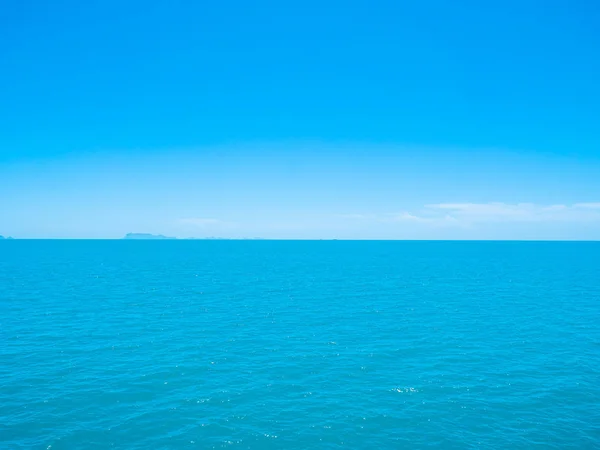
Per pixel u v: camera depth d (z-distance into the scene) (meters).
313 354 33.97
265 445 20.25
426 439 20.91
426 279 85.75
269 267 113.88
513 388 27.12
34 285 70.12
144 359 32.28
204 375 29.09
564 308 53.62
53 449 19.67
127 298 59.06
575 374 29.61
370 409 24.05
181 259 144.50
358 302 57.84
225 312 50.31
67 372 29.25
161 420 22.58
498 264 127.00
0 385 26.77
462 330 41.91
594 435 21.38
